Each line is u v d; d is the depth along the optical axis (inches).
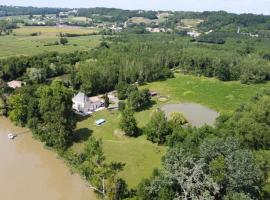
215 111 6579.7
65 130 4712.1
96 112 6156.5
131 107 6289.4
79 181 3924.7
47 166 4276.6
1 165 4293.8
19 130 5334.6
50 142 4685.0
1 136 5113.2
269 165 3341.5
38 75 7800.2
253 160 3090.6
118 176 3924.7
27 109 5433.1
